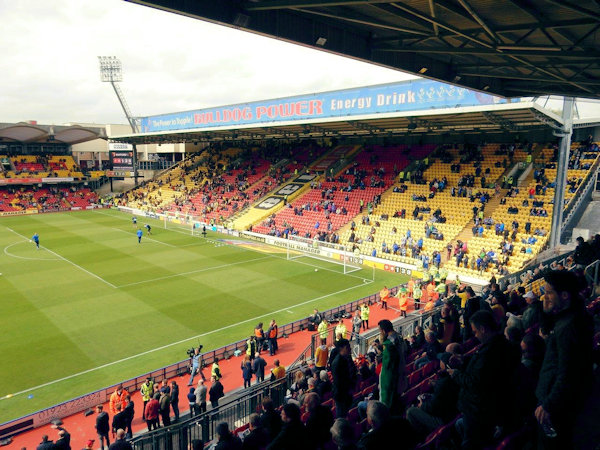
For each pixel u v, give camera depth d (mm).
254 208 56219
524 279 21828
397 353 6578
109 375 19078
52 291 30172
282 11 9758
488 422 4457
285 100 53531
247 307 27359
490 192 40125
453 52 12078
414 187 46031
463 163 45344
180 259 39531
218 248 44531
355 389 10195
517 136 44594
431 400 6047
